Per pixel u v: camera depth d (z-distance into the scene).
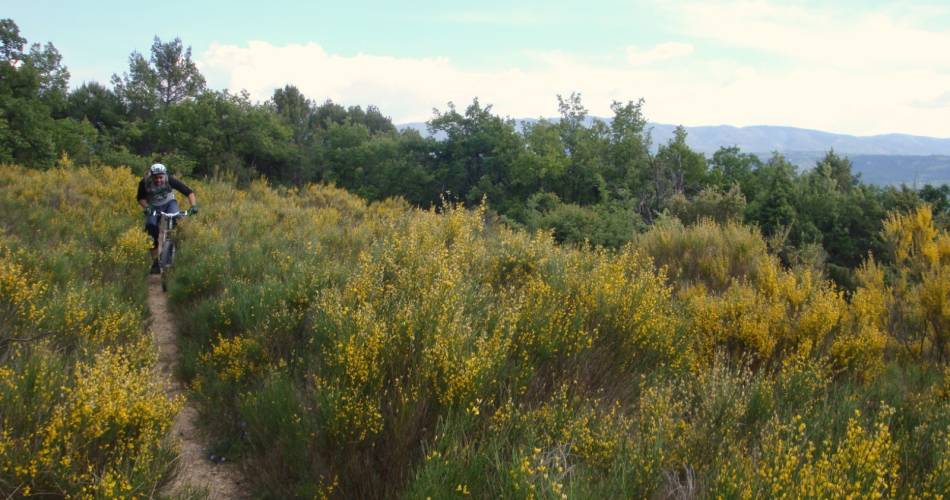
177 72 69.75
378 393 3.59
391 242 7.02
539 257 6.80
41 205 11.66
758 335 5.14
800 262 16.19
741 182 60.25
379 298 4.82
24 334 4.57
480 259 6.68
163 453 3.46
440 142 69.75
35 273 6.24
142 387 3.52
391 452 3.34
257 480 3.64
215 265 8.09
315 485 3.30
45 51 46.44
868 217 44.84
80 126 37.38
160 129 48.41
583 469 2.97
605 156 60.22
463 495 2.77
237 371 4.84
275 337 5.34
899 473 3.11
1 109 28.70
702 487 2.87
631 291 5.15
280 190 22.06
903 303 6.56
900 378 4.99
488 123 65.81
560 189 59.81
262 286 6.39
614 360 4.66
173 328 6.84
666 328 4.97
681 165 57.69
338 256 9.59
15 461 2.89
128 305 6.28
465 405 3.48
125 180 16.23
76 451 3.04
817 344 5.19
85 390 3.27
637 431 3.42
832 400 4.11
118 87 66.44
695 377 4.30
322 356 4.43
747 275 8.86
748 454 3.21
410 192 67.19
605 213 27.39
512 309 4.48
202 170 47.94
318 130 82.69
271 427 3.89
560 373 4.29
